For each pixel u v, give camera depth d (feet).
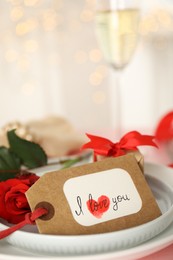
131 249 1.11
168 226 1.24
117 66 2.35
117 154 1.40
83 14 4.32
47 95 4.58
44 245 1.13
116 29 2.15
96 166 1.28
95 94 4.66
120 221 1.21
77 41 4.42
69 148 2.05
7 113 4.58
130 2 2.12
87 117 4.77
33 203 1.20
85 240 1.10
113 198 1.24
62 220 1.19
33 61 4.42
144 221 1.23
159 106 4.39
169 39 4.13
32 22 4.27
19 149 1.66
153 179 1.49
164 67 4.24
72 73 4.54
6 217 1.30
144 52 4.19
